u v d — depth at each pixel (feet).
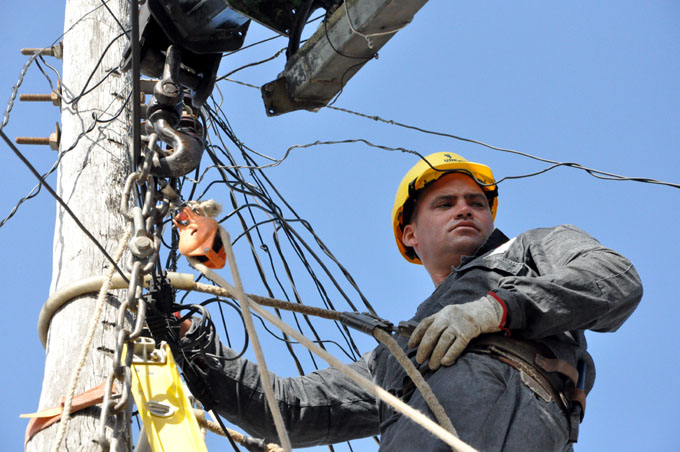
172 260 20.51
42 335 18.35
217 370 19.16
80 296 18.03
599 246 17.22
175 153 15.89
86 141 21.62
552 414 15.64
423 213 21.18
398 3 17.35
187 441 15.07
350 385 20.17
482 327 15.81
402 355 15.38
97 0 25.02
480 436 15.03
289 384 19.99
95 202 20.17
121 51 24.09
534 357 16.05
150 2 17.51
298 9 18.44
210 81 18.17
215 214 14.84
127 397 14.05
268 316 14.21
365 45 18.30
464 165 21.98
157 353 16.63
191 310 17.35
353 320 16.26
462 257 18.57
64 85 23.48
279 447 19.38
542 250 17.65
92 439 14.66
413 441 15.44
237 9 17.78
